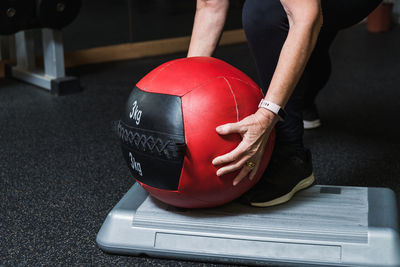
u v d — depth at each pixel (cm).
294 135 119
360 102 237
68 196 144
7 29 244
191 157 99
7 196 144
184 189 102
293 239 103
